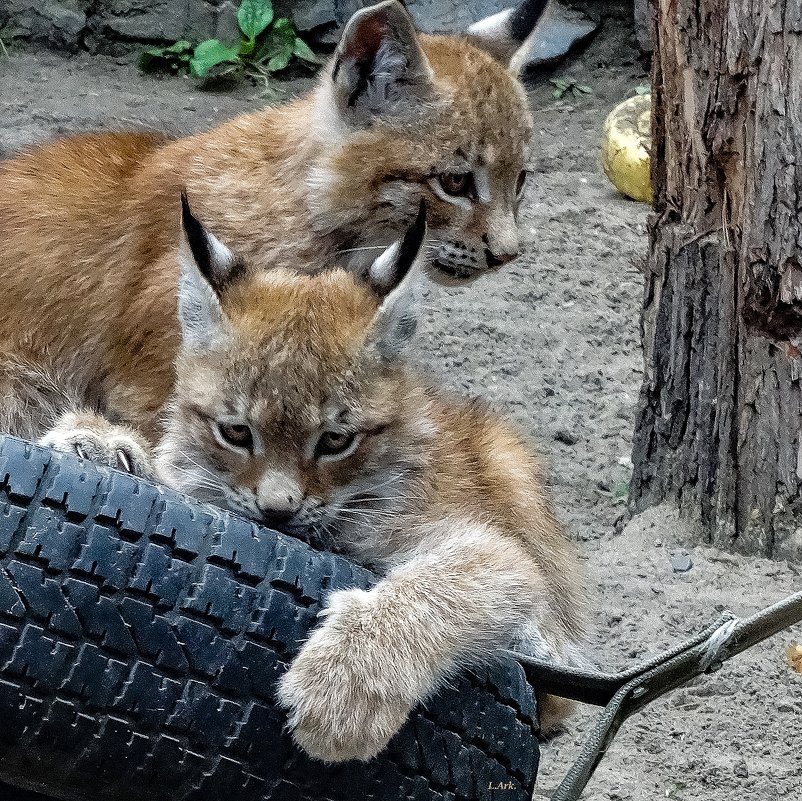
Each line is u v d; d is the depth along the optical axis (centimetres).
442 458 171
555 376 231
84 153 189
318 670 150
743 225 193
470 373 232
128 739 145
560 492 212
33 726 144
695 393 200
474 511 169
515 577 162
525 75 339
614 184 290
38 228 184
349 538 166
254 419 163
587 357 235
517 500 174
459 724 153
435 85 187
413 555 165
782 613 153
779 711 182
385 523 166
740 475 198
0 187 187
